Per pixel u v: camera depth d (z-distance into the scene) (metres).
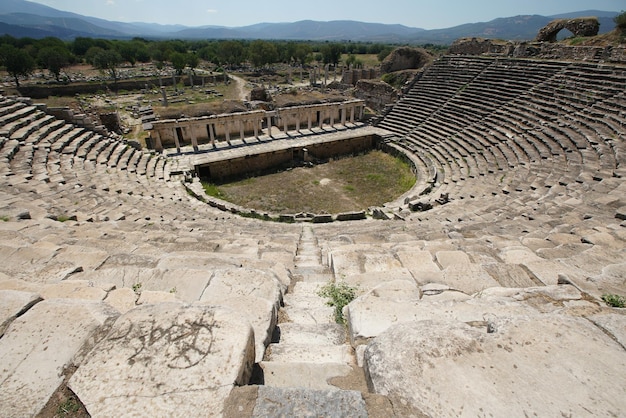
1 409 2.41
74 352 2.84
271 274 5.30
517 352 2.65
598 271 5.41
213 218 15.26
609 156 16.27
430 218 13.88
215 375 2.46
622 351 2.66
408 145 31.36
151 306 3.04
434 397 2.35
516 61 32.34
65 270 5.38
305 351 3.60
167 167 25.61
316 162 31.47
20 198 11.31
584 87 24.08
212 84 78.00
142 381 2.43
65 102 45.50
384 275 5.67
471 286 5.16
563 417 2.22
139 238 8.52
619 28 30.50
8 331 3.05
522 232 9.30
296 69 104.12
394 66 54.88
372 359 2.73
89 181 16.56
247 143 32.62
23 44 114.00
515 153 21.78
